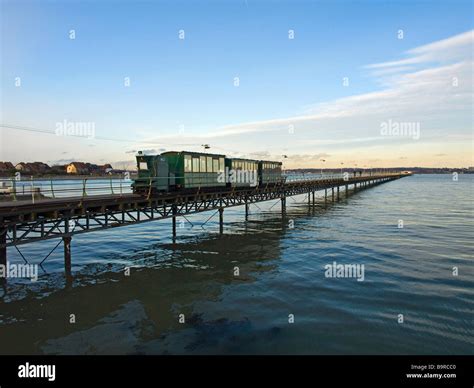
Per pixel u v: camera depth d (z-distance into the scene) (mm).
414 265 17281
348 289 13922
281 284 14695
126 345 9688
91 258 19609
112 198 16891
